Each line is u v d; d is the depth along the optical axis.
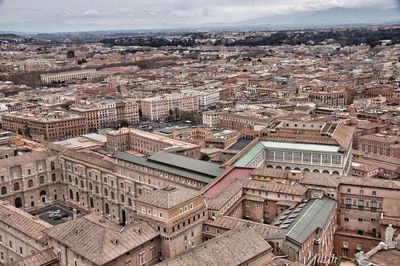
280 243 157.62
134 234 160.62
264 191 198.00
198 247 139.62
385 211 195.75
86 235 158.12
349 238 195.88
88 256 149.75
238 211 197.12
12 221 192.00
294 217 177.00
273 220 190.50
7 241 195.75
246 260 141.38
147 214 170.75
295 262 149.62
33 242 179.62
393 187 194.12
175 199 168.75
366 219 199.25
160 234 165.88
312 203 189.50
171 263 132.12
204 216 179.25
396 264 116.00
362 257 118.19
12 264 161.88
